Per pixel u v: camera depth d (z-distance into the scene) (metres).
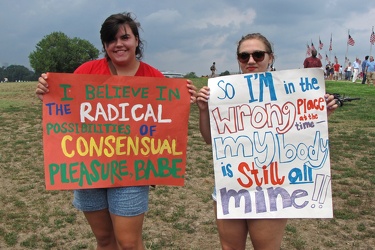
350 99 15.92
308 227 4.97
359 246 4.50
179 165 3.26
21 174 7.05
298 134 2.98
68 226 5.02
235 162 3.01
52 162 3.14
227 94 3.02
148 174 3.21
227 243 3.05
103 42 3.12
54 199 5.92
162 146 3.24
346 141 9.58
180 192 6.20
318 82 2.96
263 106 3.01
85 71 3.29
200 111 3.13
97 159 3.17
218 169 3.02
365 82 27.59
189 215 5.31
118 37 3.03
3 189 6.34
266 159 3.00
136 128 3.21
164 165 3.24
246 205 2.96
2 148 8.79
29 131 10.49
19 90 23.52
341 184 6.54
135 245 3.16
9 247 4.46
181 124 3.25
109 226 3.33
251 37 3.03
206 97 3.03
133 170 3.19
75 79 3.14
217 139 3.03
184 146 3.26
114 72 3.28
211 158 8.09
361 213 5.37
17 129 10.83
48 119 3.14
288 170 2.98
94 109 3.17
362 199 5.87
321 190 2.95
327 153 2.95
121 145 3.20
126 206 3.09
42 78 3.11
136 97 3.20
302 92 2.98
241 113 3.02
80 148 3.17
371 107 15.24
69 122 3.16
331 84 26.55
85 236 4.74
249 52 2.98
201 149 8.74
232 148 3.02
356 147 8.94
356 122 12.25
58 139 3.15
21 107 15.05
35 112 13.68
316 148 2.96
